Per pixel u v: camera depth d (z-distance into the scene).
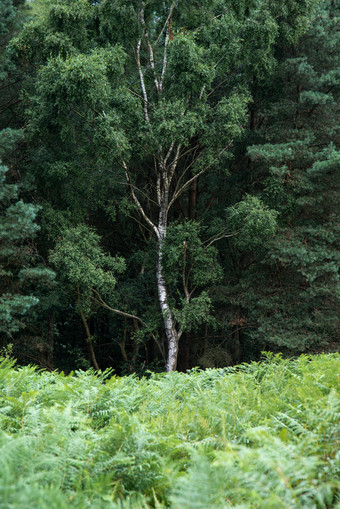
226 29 17.64
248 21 17.70
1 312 15.98
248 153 18.17
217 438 3.56
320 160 18.28
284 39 19.39
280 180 17.98
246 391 4.76
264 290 19.38
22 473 2.40
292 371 6.35
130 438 3.08
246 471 2.39
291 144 18.20
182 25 19.45
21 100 18.75
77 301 19.30
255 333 18.67
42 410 4.00
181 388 5.80
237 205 18.25
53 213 17.94
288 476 2.37
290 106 19.25
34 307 18.91
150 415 4.41
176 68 16.77
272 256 17.41
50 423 3.28
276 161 18.28
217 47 17.81
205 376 6.25
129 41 18.42
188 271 19.64
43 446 2.84
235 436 3.57
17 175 18.97
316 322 18.20
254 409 4.21
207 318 18.09
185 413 4.11
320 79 18.67
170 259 17.48
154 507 2.64
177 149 18.91
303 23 18.69
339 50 19.36
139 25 17.97
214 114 18.17
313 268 17.36
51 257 16.81
